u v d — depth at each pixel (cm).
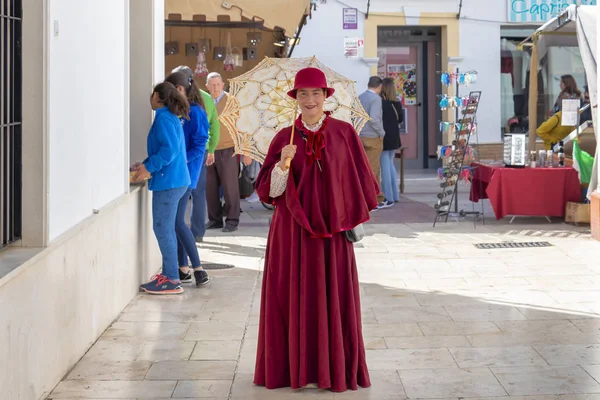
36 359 473
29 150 478
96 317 614
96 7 610
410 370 550
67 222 534
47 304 491
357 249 987
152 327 652
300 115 522
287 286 513
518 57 1850
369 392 509
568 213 1150
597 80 1045
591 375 536
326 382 503
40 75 476
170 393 507
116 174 680
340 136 511
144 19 816
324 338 502
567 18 1171
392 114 1366
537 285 793
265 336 518
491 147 1841
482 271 859
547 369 549
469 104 1175
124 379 530
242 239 1063
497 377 534
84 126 576
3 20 458
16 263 442
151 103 741
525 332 636
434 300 739
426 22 1812
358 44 1764
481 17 1822
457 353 586
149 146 735
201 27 1351
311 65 600
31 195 479
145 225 797
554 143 1272
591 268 868
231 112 594
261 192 512
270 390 514
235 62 1330
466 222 1189
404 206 1375
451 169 1193
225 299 745
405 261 916
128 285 726
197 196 1016
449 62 1822
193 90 813
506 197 1159
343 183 507
